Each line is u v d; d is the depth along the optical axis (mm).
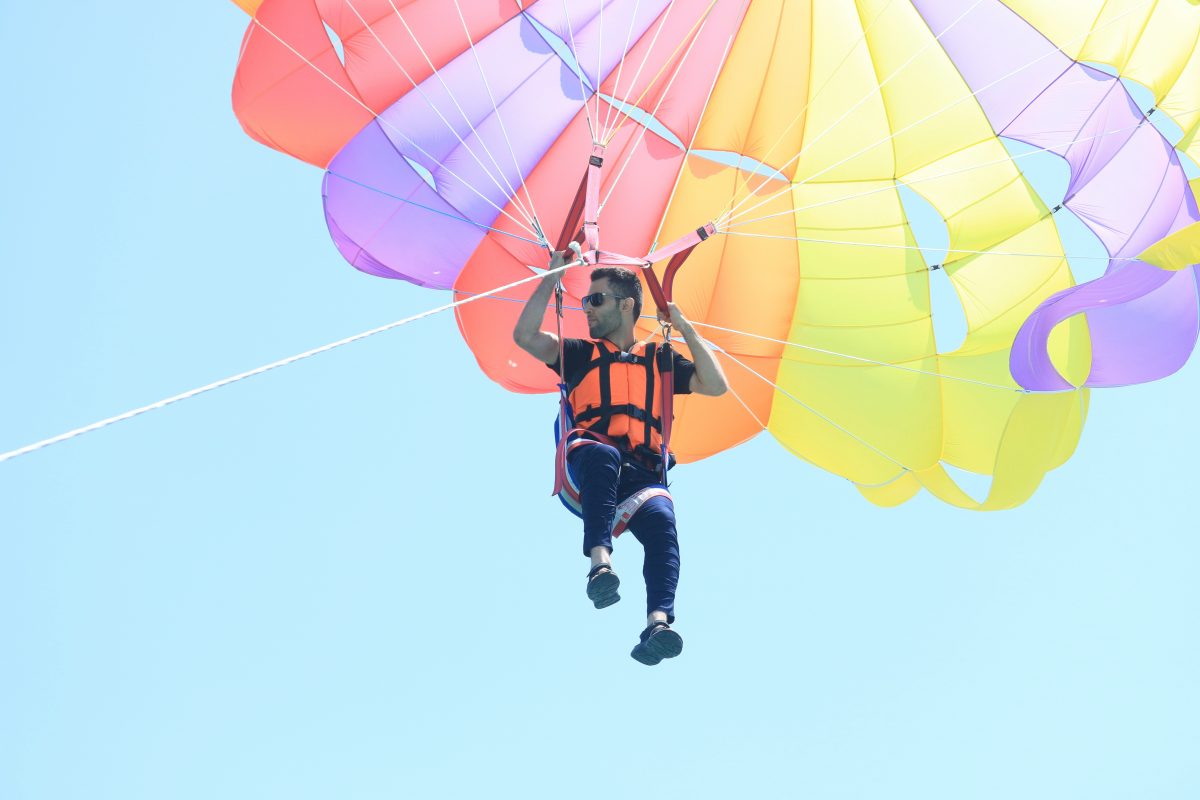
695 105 24453
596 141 20750
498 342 23641
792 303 24641
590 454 18594
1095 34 23062
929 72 24156
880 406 24500
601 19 23969
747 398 24953
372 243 22781
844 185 24578
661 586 18125
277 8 21844
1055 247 23984
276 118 22203
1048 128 23562
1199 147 22844
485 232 23703
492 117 23688
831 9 24406
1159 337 23125
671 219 24656
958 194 24109
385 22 22812
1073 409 23250
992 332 24125
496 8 23531
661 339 24609
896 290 24375
